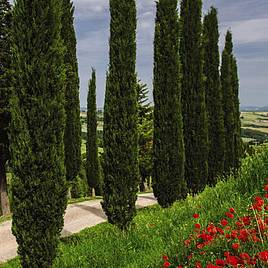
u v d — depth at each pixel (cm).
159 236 1058
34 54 1032
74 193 4159
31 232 1016
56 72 1062
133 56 1572
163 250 884
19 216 1020
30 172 1013
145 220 1380
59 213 1048
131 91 1558
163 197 1822
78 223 2178
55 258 1116
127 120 1545
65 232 1952
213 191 1205
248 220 684
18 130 1021
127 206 1537
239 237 641
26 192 1013
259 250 604
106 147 1556
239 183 1094
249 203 914
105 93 1576
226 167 2833
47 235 1025
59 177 1048
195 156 2075
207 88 2538
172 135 1834
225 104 2889
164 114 1836
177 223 1101
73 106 2697
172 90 1847
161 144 1831
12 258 1577
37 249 1017
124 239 1130
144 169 4181
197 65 2134
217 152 2484
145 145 4109
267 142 1234
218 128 2511
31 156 1011
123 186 1527
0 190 2734
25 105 1024
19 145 1016
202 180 2081
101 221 2227
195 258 711
